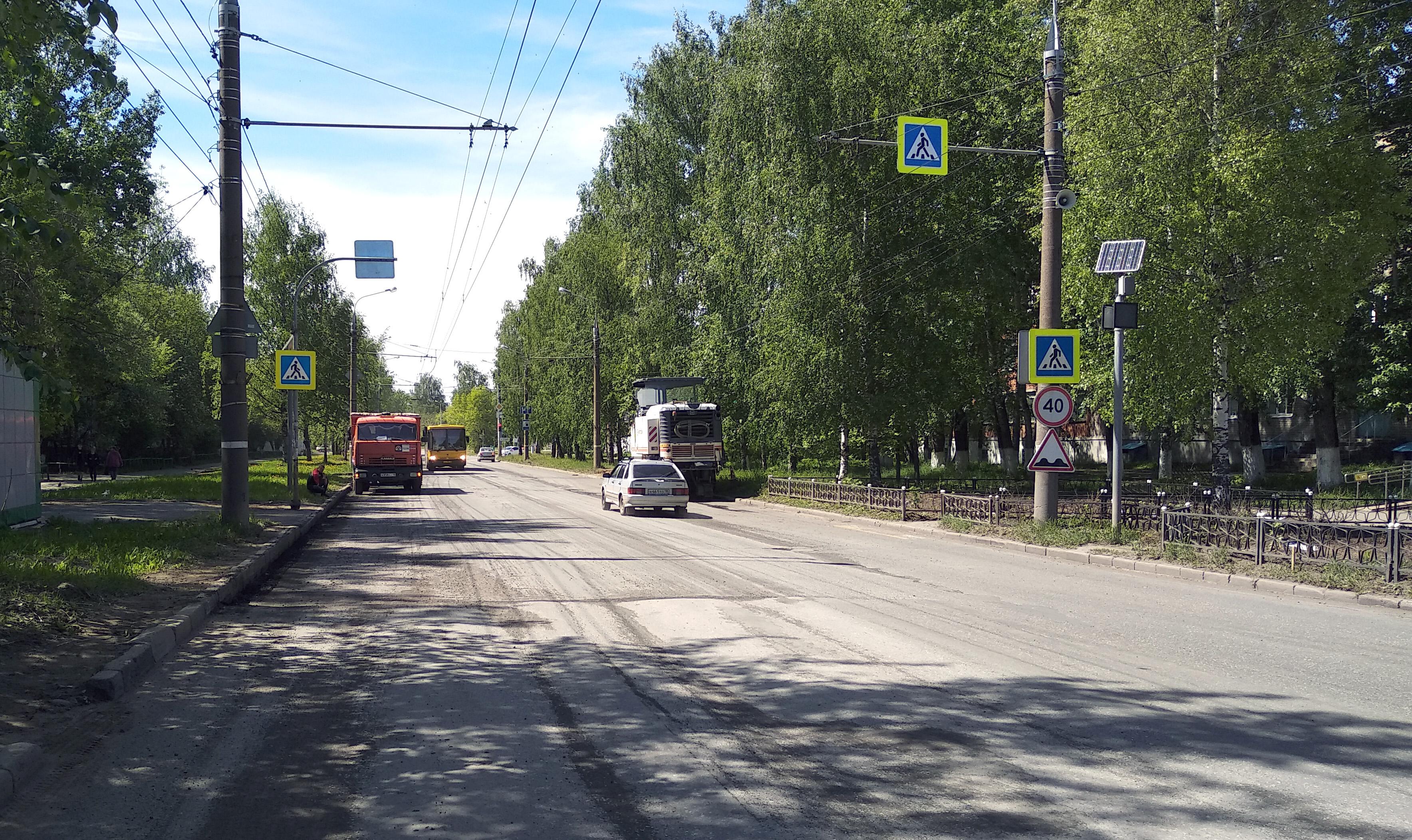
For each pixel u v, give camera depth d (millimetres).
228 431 15367
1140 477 35719
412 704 6246
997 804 4418
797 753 5195
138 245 30828
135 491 24766
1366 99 23094
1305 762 4980
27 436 15727
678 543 16703
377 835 4133
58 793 4652
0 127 19734
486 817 4332
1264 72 19016
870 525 20484
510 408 81500
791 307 25594
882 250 25844
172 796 4625
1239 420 36625
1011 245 29141
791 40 25453
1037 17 26703
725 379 31188
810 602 10133
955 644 7988
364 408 59406
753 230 27328
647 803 4484
